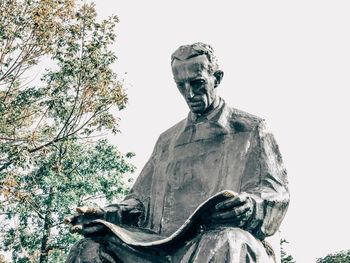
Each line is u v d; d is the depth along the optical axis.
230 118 6.23
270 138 6.07
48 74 16.44
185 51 6.12
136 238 5.60
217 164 6.07
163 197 6.20
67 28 16.20
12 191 16.03
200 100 6.12
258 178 5.84
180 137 6.33
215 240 5.20
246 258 5.18
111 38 16.30
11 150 15.41
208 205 5.29
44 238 18.41
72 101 16.22
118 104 16.14
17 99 16.45
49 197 18.09
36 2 16.09
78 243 5.79
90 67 15.93
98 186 18.77
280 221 5.69
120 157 19.23
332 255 23.81
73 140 16.41
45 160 17.27
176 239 5.35
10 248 18.19
